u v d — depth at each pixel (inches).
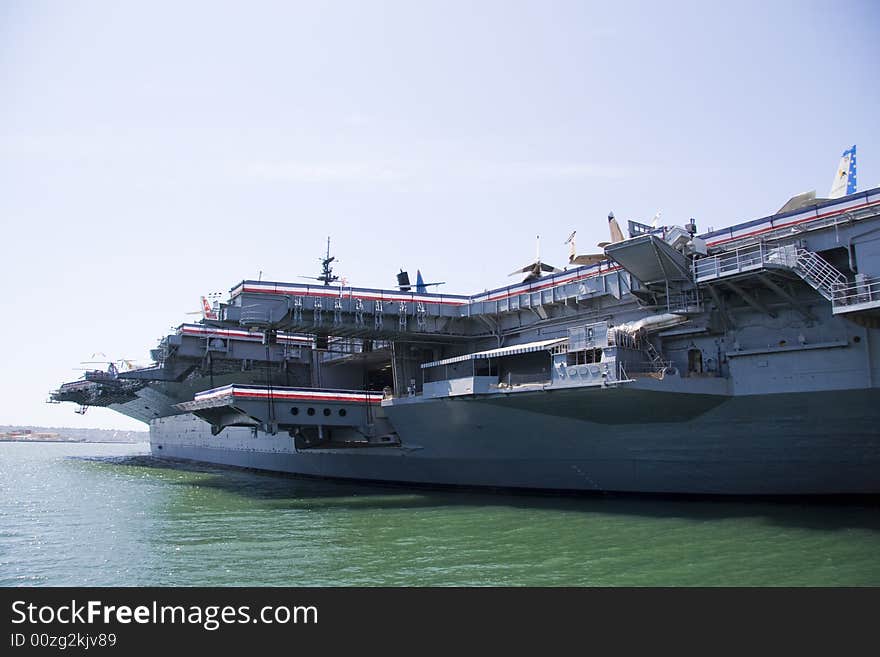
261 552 651.5
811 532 669.9
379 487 1268.5
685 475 898.1
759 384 824.9
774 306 830.5
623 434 925.2
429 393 1079.6
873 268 719.1
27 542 717.9
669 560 580.4
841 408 776.9
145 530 788.0
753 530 690.2
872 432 769.6
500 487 1085.8
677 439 892.0
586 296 1016.2
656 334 931.3
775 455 833.5
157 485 1371.8
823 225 762.2
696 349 906.1
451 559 606.2
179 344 1642.5
